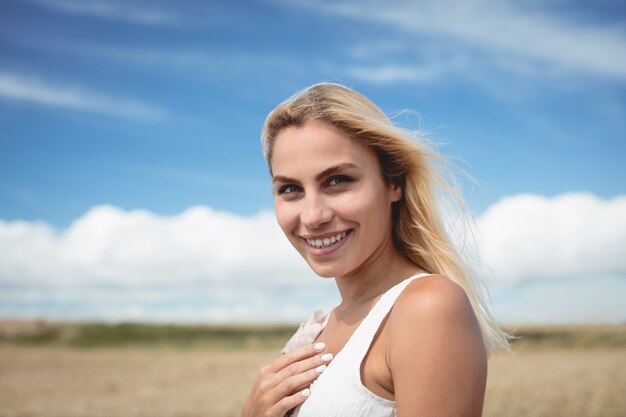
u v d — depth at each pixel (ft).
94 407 57.26
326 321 8.27
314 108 7.13
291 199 7.30
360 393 6.40
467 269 7.71
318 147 7.02
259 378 7.39
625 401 51.65
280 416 6.88
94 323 182.29
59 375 89.10
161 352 140.15
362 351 6.55
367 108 7.24
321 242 7.13
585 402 51.72
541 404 51.11
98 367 102.47
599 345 119.55
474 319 6.24
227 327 199.21
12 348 144.46
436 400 5.87
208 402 58.65
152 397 63.05
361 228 7.06
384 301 6.75
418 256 7.67
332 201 7.03
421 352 5.98
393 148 7.25
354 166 7.04
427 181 7.57
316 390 6.66
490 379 67.82
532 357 103.19
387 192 7.47
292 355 7.32
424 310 6.10
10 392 68.90
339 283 7.97
